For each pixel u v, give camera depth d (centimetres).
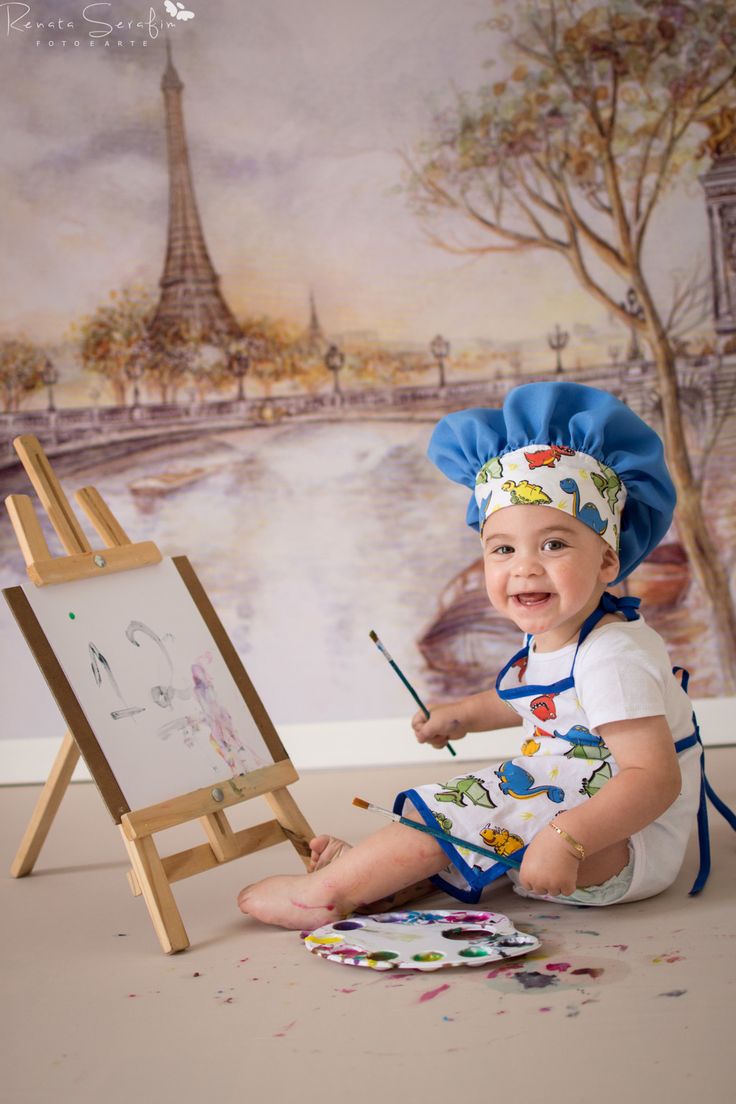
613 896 173
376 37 366
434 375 371
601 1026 132
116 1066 129
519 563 178
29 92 365
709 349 367
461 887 179
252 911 180
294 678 368
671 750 169
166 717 192
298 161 368
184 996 150
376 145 368
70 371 370
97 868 223
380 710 366
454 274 370
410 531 370
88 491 217
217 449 372
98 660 191
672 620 365
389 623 368
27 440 211
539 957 155
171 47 365
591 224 369
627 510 196
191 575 215
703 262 367
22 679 357
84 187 367
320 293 371
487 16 365
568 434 190
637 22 365
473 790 176
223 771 191
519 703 185
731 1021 131
